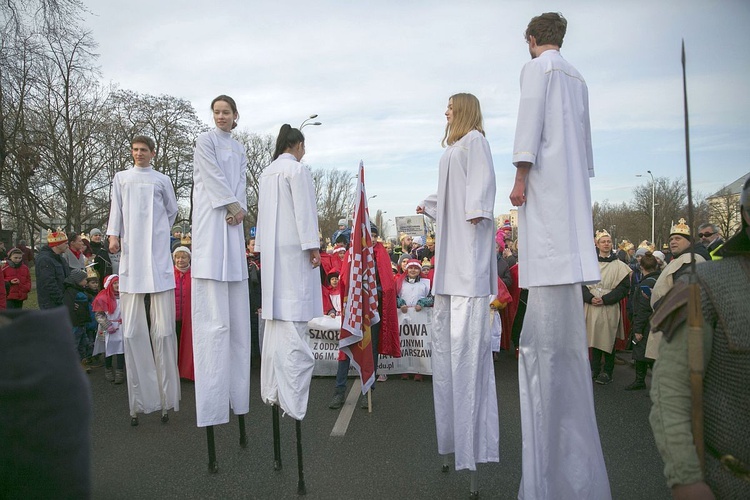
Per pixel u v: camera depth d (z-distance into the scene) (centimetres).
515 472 428
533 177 315
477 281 386
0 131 1923
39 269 802
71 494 208
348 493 394
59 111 2672
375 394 695
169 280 564
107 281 754
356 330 555
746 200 188
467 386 385
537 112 308
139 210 550
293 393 404
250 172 5756
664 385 192
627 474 426
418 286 799
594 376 784
